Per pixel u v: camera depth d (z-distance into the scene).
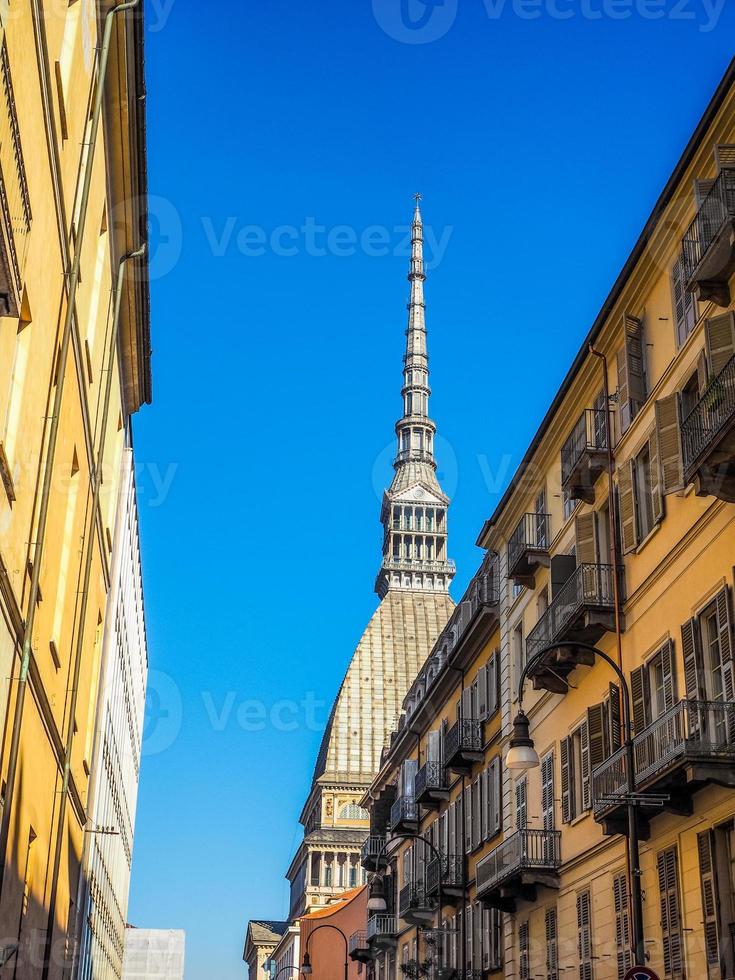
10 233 12.20
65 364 19.27
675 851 22.83
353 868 160.12
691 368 23.77
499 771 38.12
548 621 30.38
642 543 26.14
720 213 21.45
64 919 30.23
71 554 24.08
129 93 22.94
